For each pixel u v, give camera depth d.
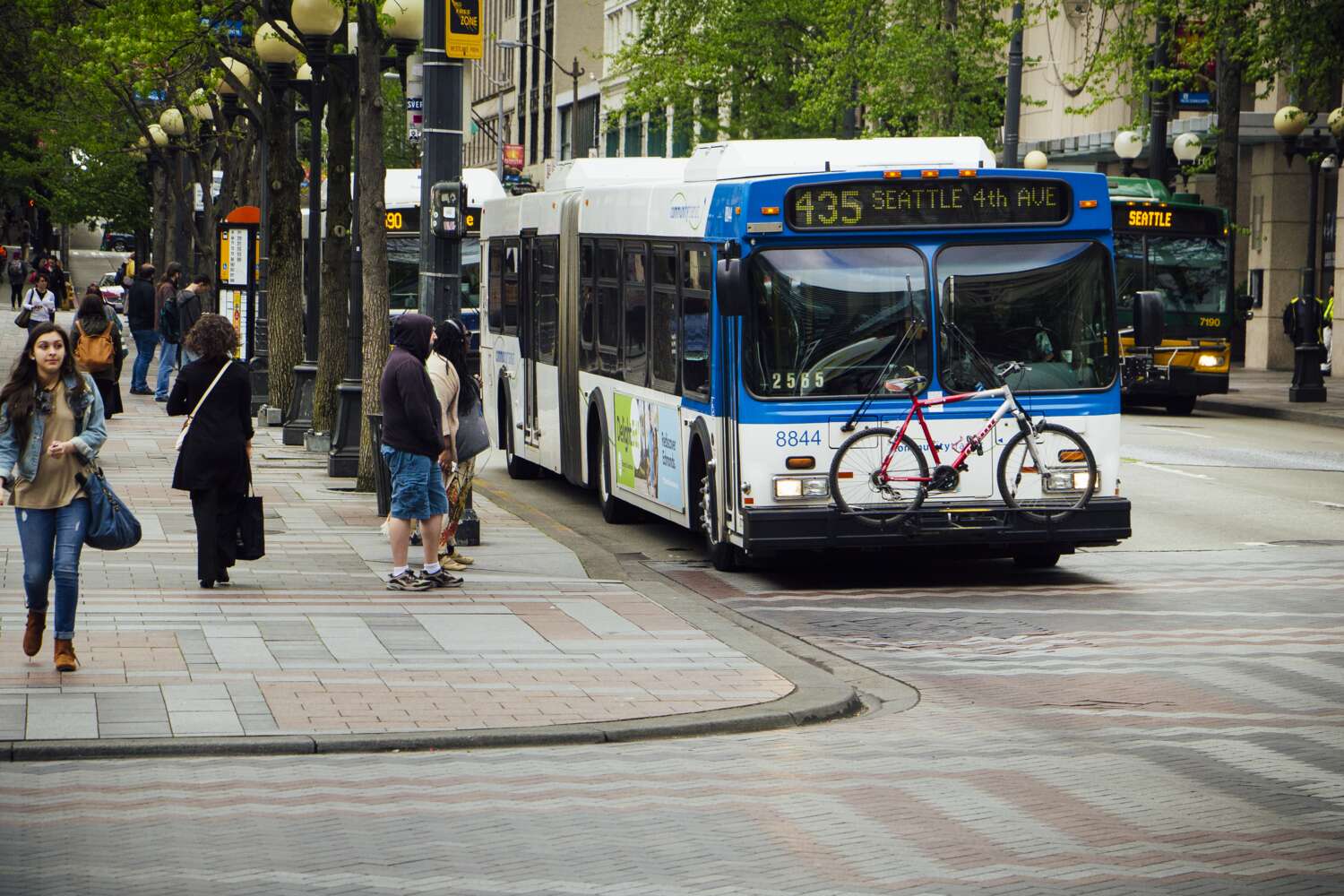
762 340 33.22
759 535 33.06
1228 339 76.25
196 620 28.11
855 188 33.25
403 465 31.44
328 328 55.09
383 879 15.80
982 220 33.66
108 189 127.69
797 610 31.70
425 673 24.70
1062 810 18.52
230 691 23.12
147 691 23.00
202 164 102.06
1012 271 33.75
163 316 71.56
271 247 64.25
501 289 54.97
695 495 36.69
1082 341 34.00
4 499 23.73
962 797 19.06
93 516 24.03
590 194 44.12
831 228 33.25
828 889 15.71
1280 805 18.77
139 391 76.62
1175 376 75.75
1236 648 28.00
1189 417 77.12
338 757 20.52
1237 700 24.22
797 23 126.31
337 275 55.09
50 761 20.00
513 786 19.33
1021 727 22.66
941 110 103.75
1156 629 29.72
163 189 115.25
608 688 24.08
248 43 70.00
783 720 22.67
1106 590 33.78
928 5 103.94
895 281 33.44
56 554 23.89
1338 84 105.06
